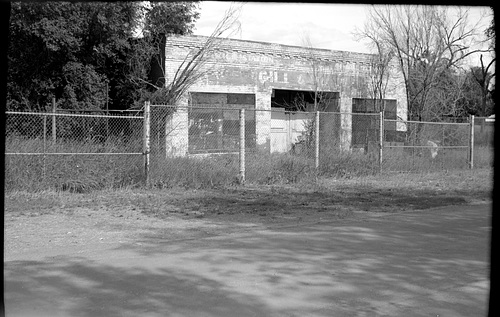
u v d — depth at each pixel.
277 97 25.80
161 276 6.29
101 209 11.15
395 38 27.11
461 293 5.79
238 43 23.03
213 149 18.88
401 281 6.22
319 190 14.80
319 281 6.18
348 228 9.41
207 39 22.12
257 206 11.88
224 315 5.07
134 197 12.62
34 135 16.00
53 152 13.08
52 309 5.14
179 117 20.38
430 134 21.73
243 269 6.64
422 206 12.23
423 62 27.52
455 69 30.41
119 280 6.11
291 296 5.64
